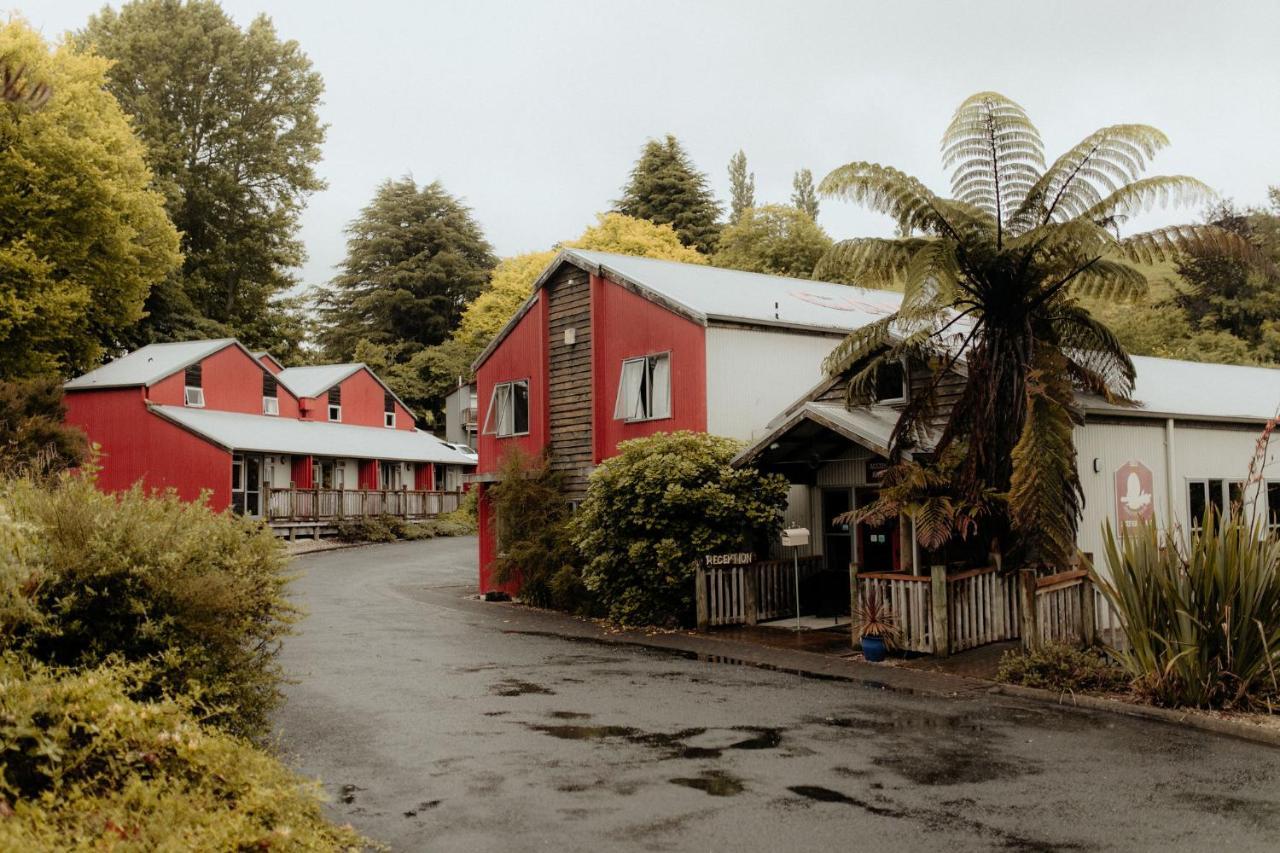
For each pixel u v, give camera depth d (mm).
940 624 13625
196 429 37406
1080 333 15734
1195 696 10312
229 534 7887
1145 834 6684
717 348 20734
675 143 66438
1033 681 11688
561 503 22625
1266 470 20312
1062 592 13258
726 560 17750
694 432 19266
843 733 9594
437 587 26359
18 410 26875
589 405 23297
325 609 21047
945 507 13906
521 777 8062
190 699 6320
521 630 17781
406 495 46781
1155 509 18109
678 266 25031
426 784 7871
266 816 5508
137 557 7188
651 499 18297
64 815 4895
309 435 44344
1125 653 11484
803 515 19922
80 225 35188
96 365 43562
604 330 23016
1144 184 13797
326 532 42031
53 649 6941
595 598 19891
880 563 18453
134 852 4617
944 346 16844
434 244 71812
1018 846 6465
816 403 18188
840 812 7148
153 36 48969
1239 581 10320
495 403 26312
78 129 35531
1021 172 15195
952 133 15414
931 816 7059
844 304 25031
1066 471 13305
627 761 8562
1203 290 45188
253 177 52156
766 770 8258
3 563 6098
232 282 52312
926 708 10758
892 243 15312
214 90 51312
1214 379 22703
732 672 13172
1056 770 8250
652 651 15148
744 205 82562
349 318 72062
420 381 65688
